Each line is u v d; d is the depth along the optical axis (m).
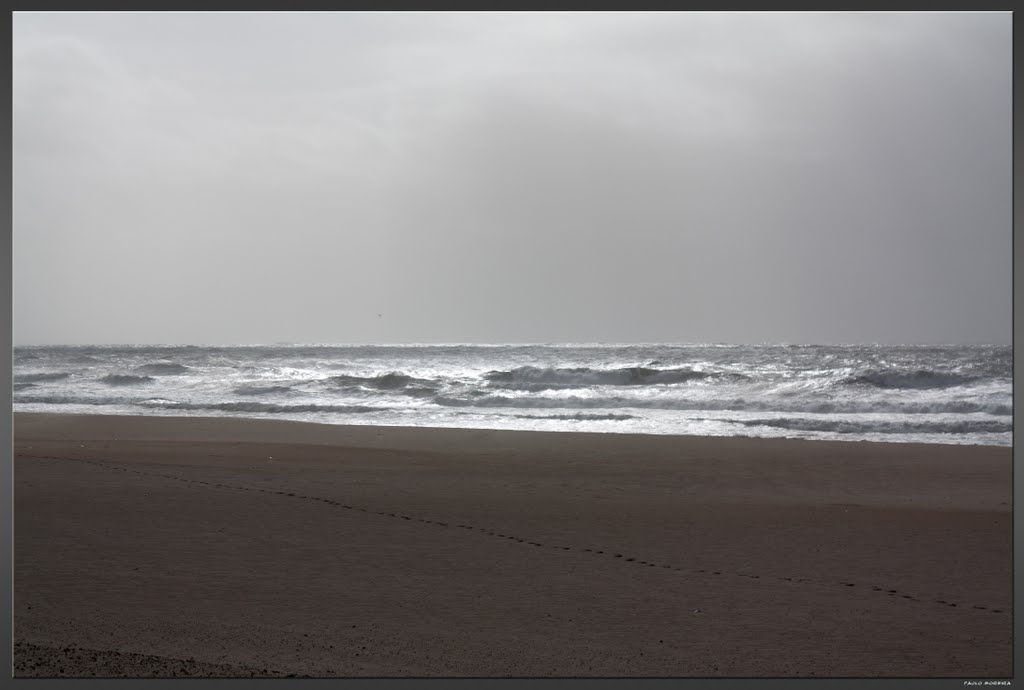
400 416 26.30
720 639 6.80
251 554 9.07
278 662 6.21
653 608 7.50
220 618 7.14
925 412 25.73
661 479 14.20
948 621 7.25
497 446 18.17
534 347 92.00
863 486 13.67
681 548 9.49
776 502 12.20
